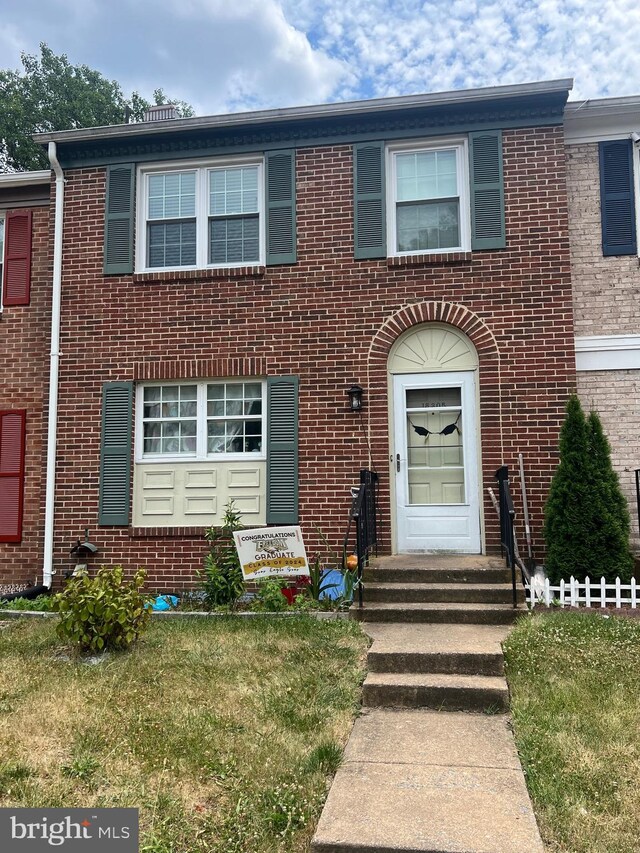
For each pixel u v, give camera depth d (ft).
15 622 23.85
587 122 29.01
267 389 29.22
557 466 25.94
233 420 29.71
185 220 31.01
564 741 13.74
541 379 27.12
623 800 11.71
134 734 14.52
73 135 30.73
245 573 24.07
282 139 30.09
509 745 14.20
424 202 29.40
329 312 28.89
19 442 32.04
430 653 17.94
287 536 24.12
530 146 28.30
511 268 27.81
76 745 14.06
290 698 16.26
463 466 27.78
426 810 11.57
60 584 29.12
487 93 27.99
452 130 28.89
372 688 16.69
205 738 14.24
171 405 30.22
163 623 22.67
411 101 28.53
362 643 19.72
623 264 28.35
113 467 29.43
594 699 15.70
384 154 29.43
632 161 28.81
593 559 23.39
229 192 30.83
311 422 28.45
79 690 16.90
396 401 28.35
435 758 13.64
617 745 13.55
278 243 29.58
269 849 10.79
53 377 30.22
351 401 28.17
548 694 16.05
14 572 31.30
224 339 29.48
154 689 16.89
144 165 31.24
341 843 10.64
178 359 29.66
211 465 29.40
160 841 10.80
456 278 28.12
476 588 22.79
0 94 73.72
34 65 75.72
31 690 17.04
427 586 23.17
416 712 16.24
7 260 33.24
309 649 19.38
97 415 29.89
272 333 29.17
